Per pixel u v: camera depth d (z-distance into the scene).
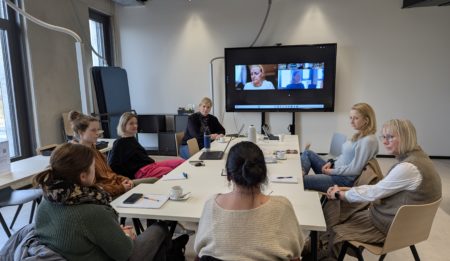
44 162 2.85
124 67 6.17
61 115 4.66
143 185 2.08
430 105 5.31
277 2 5.47
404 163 1.63
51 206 1.27
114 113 5.26
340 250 1.86
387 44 5.27
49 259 1.20
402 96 5.37
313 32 5.45
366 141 2.46
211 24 5.75
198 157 2.86
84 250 1.25
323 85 5.37
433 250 2.48
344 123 5.60
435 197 1.62
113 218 1.34
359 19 5.29
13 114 4.11
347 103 5.54
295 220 1.17
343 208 1.98
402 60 5.27
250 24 5.61
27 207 3.42
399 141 1.68
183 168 2.48
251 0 5.55
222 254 1.09
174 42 5.93
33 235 1.29
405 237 1.62
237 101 5.70
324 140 5.71
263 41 5.61
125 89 5.63
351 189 1.88
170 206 1.72
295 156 2.87
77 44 3.70
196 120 4.12
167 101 6.13
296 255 1.17
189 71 5.97
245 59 5.53
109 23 5.98
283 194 1.86
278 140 3.72
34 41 4.15
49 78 4.43
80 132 2.42
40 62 4.26
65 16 4.72
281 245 1.08
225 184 2.07
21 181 2.38
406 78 5.31
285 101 5.54
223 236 1.10
